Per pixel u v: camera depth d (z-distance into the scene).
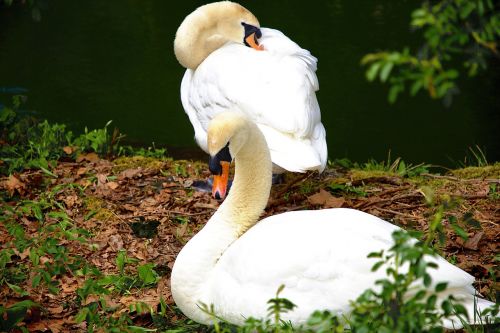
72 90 18.84
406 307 5.04
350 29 22.59
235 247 7.26
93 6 25.83
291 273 6.79
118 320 8.03
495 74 19.81
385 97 18.97
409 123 17.58
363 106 18.44
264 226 7.31
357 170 12.65
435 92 4.42
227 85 11.05
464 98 18.78
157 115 17.70
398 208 10.75
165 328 8.05
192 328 7.88
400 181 11.79
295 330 6.74
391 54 4.40
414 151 16.09
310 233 6.95
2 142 13.12
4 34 22.78
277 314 5.71
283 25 23.11
